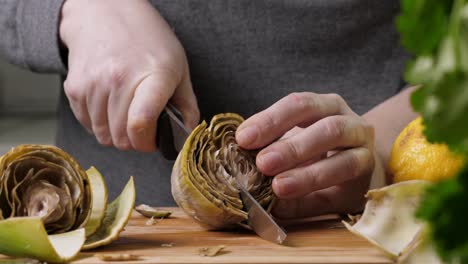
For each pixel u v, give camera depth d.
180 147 0.68
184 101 0.72
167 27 0.74
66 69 0.79
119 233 0.59
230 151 0.64
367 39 0.86
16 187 0.58
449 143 0.35
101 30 0.72
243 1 0.85
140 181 0.89
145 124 0.66
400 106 0.78
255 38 0.86
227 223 0.63
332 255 0.56
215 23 0.86
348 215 0.66
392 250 0.55
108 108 0.71
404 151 0.64
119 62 0.69
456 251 0.33
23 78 1.68
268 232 0.60
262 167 0.63
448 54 0.35
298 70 0.87
